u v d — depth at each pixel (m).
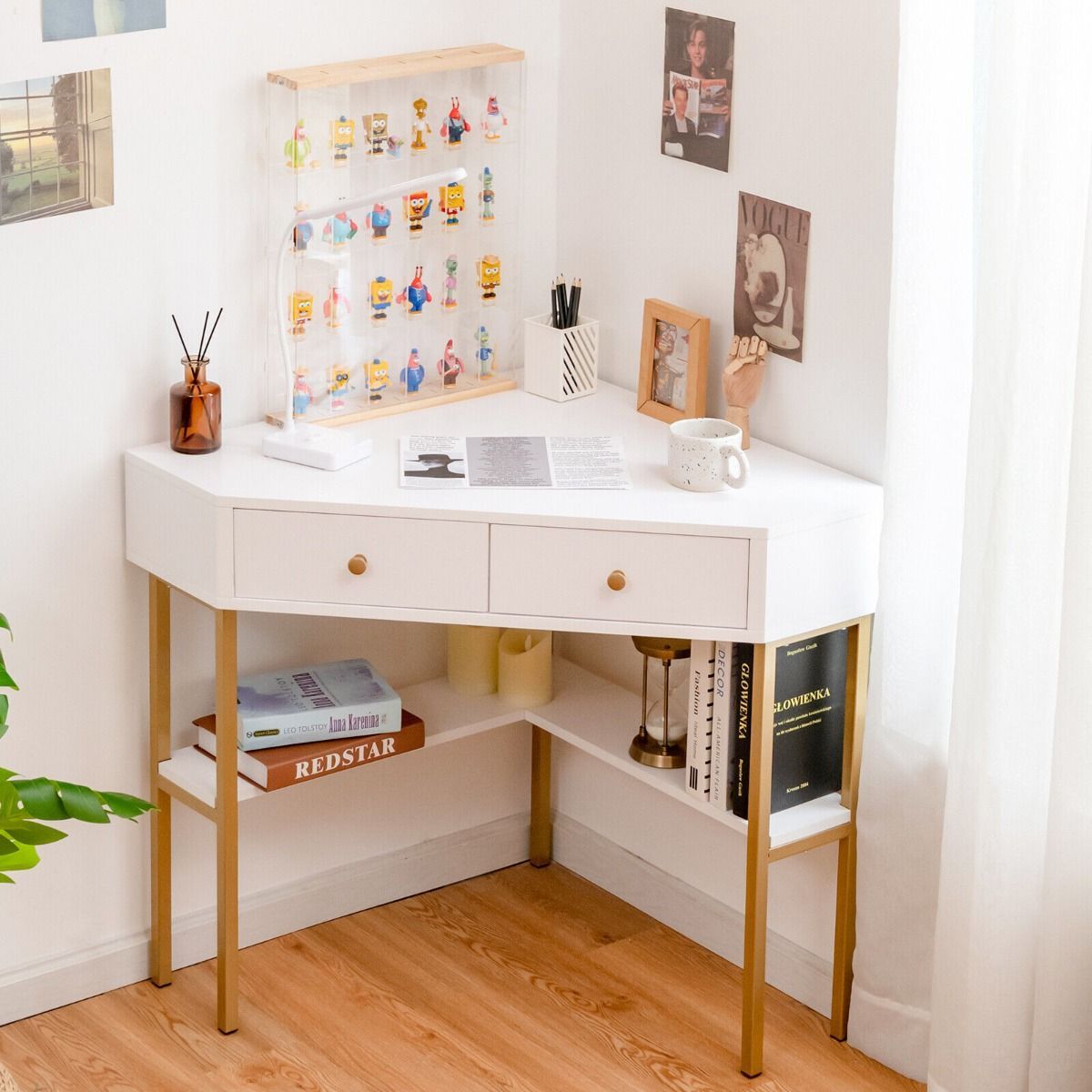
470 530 2.35
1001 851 2.26
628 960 2.89
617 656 2.97
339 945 2.91
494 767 3.13
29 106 2.33
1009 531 2.17
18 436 2.46
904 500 2.33
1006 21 2.07
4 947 2.66
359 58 2.64
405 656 2.95
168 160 2.49
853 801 2.54
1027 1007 2.33
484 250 2.83
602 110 2.82
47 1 2.31
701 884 2.93
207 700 2.77
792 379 2.60
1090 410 2.06
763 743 2.39
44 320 2.44
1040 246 2.07
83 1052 2.61
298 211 2.60
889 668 2.41
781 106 2.50
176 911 2.83
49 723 2.61
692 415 2.70
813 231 2.50
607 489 2.43
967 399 2.31
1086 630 2.13
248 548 2.40
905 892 2.51
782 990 2.83
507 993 2.79
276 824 2.88
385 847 3.03
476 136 2.77
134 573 2.63
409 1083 2.55
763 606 2.31
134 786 2.73
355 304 2.72
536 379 2.86
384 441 2.62
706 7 2.58
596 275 2.92
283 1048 2.63
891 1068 2.61
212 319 2.60
